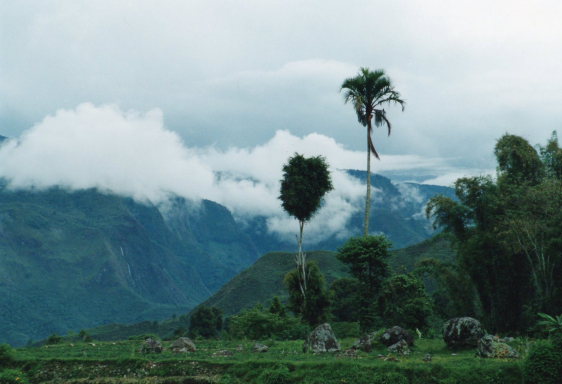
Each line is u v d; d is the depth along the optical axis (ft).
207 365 97.40
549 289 135.44
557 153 154.10
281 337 171.22
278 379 87.10
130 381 94.17
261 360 94.94
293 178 179.73
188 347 120.26
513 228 135.64
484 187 154.10
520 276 147.33
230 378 91.56
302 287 183.73
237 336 185.06
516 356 89.56
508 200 145.48
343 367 87.35
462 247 162.91
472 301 179.32
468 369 80.53
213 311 428.15
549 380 72.54
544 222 133.69
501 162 162.81
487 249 150.61
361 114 162.30
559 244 130.31
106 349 133.49
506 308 147.54
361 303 163.63
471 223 163.43
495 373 78.38
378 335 113.80
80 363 104.58
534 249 137.49
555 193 135.03
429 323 158.20
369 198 166.50
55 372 102.17
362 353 103.45
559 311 132.36
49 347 148.15
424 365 84.43
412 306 155.02
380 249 161.17
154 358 104.06
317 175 180.96
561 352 73.92
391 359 93.56
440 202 165.17
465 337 104.99
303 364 90.27
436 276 188.85
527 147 157.99
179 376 94.99
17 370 101.65
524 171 158.40
